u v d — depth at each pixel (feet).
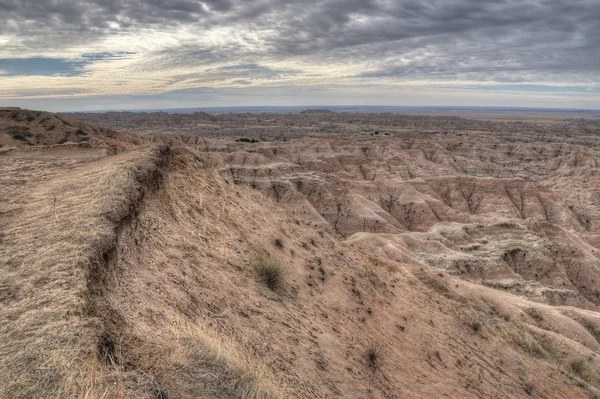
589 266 217.77
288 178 335.67
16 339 14.52
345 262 55.83
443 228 238.48
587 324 144.05
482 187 377.30
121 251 24.16
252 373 18.57
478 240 232.12
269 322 28.60
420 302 61.31
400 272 77.05
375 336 39.60
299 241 52.08
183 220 35.99
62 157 54.19
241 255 36.65
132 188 31.96
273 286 34.71
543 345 106.42
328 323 35.32
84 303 17.13
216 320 24.36
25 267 19.67
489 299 129.18
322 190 326.85
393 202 344.28
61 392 12.21
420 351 43.27
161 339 18.04
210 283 28.45
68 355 13.80
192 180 46.55
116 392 12.54
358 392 27.81
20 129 253.44
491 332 71.15
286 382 22.36
